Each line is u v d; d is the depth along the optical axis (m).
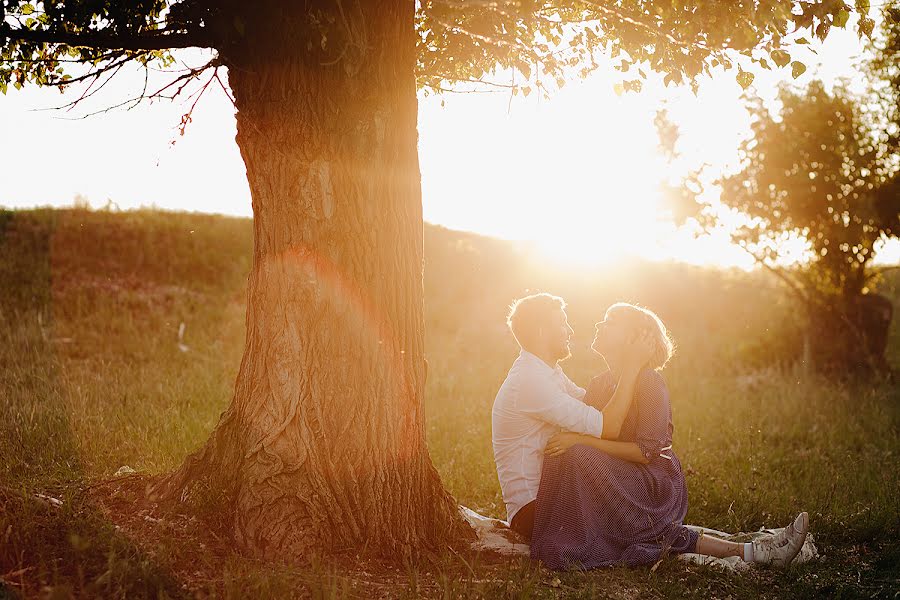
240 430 4.17
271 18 3.99
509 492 4.63
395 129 4.24
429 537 4.34
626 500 4.35
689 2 4.28
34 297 12.79
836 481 6.05
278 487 3.94
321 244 4.10
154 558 3.53
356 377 4.16
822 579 4.31
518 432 4.61
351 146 4.11
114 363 10.02
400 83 4.25
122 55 4.68
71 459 5.49
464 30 4.80
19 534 3.57
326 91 4.08
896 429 8.26
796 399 9.70
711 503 5.73
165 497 4.21
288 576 3.55
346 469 4.10
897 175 11.59
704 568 4.22
